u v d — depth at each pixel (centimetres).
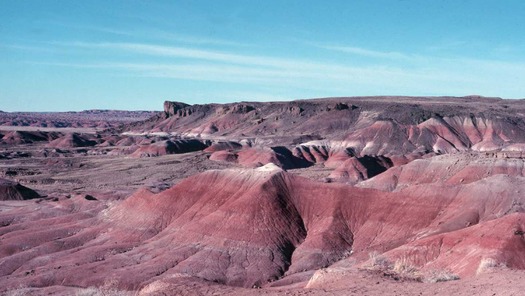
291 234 8438
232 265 7750
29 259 8531
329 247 7975
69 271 7444
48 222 10494
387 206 8362
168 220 9425
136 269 7531
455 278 2916
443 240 5666
